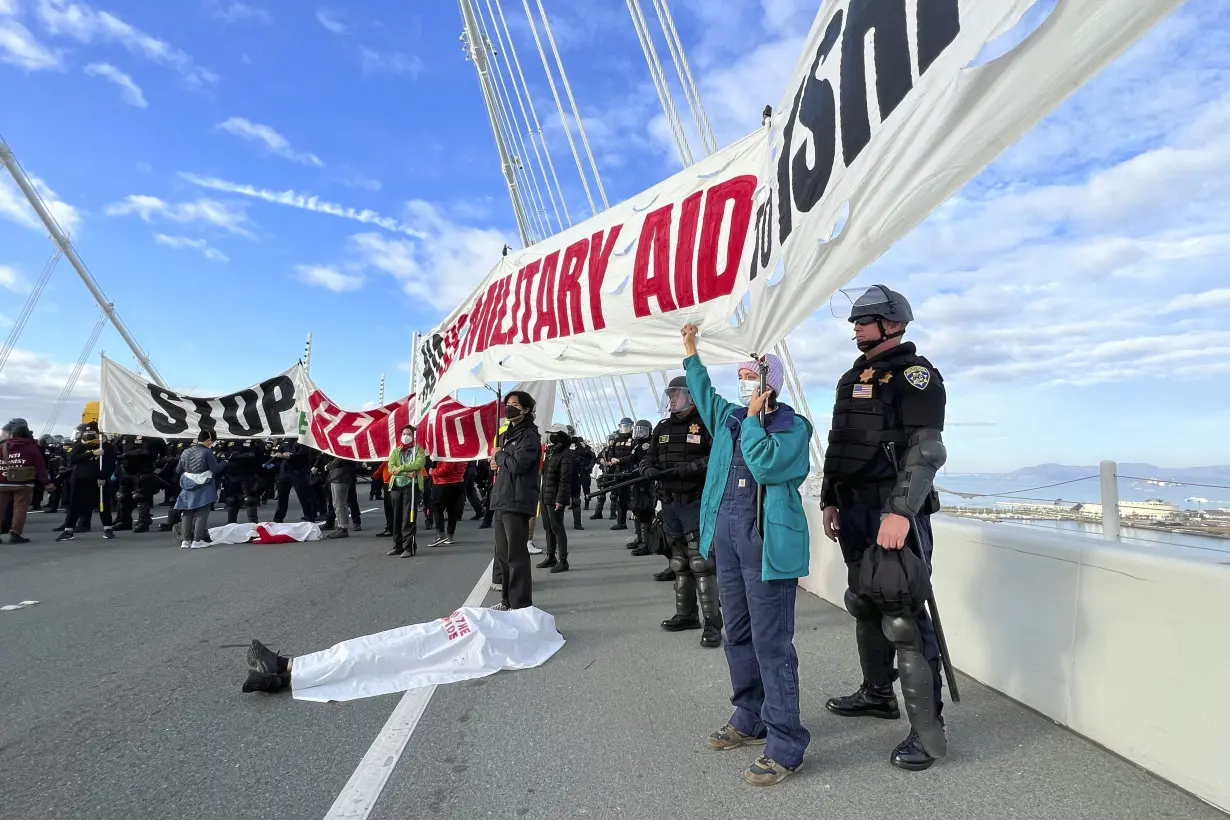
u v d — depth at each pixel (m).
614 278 5.62
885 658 3.33
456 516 10.51
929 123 2.30
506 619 4.57
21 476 10.66
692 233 5.05
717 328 4.85
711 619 4.74
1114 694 2.88
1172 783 2.59
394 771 2.86
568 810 2.54
